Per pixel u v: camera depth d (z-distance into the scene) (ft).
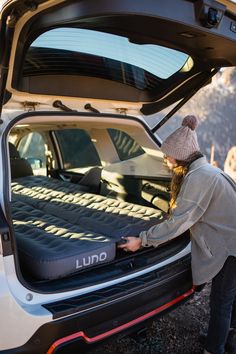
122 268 7.36
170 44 7.04
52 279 6.68
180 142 7.06
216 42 6.45
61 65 7.45
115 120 9.37
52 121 8.22
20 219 9.46
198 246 7.61
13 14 4.76
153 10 4.78
